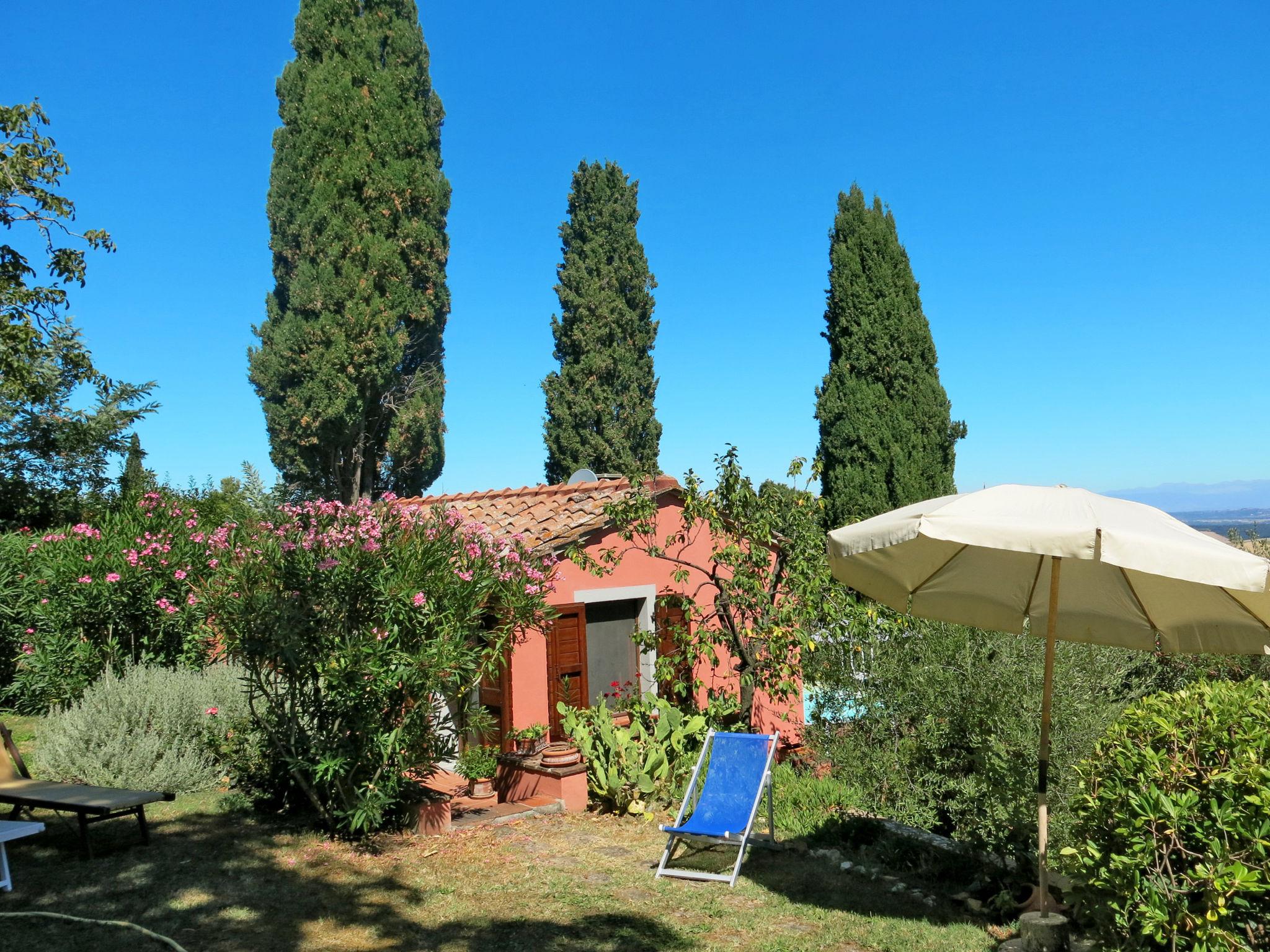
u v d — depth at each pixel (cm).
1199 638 563
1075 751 625
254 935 558
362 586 734
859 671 796
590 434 2944
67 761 838
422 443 2612
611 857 764
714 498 959
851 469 1945
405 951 549
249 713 943
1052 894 615
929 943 571
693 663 983
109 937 536
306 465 2477
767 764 768
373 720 724
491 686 995
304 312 2470
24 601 1161
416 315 2566
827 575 902
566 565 1020
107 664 1029
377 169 2536
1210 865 404
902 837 755
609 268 3036
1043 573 596
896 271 1983
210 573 984
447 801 820
